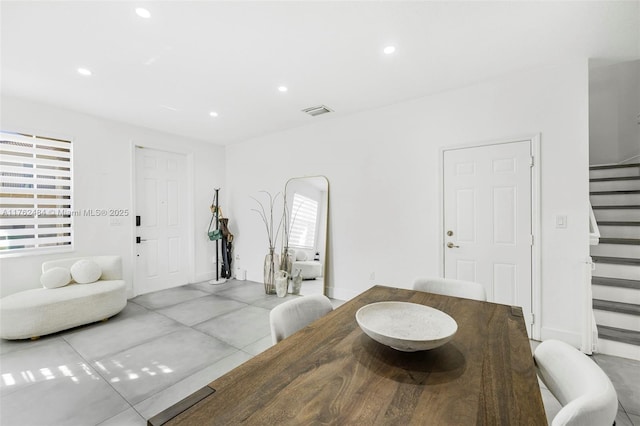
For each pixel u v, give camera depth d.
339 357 0.96
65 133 3.30
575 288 2.36
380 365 0.91
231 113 3.52
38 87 2.75
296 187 4.20
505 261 2.65
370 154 3.47
